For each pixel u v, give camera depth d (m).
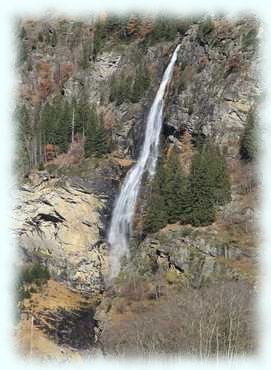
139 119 120.19
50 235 106.88
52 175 109.56
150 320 77.94
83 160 114.06
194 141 107.94
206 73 111.00
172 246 88.69
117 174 111.81
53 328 88.44
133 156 117.81
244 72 104.31
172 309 77.81
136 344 74.31
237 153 99.69
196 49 116.56
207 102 107.50
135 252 97.62
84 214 106.50
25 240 107.75
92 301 98.12
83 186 107.50
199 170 92.69
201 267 84.12
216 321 68.88
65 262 104.69
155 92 121.69
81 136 120.69
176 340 70.25
